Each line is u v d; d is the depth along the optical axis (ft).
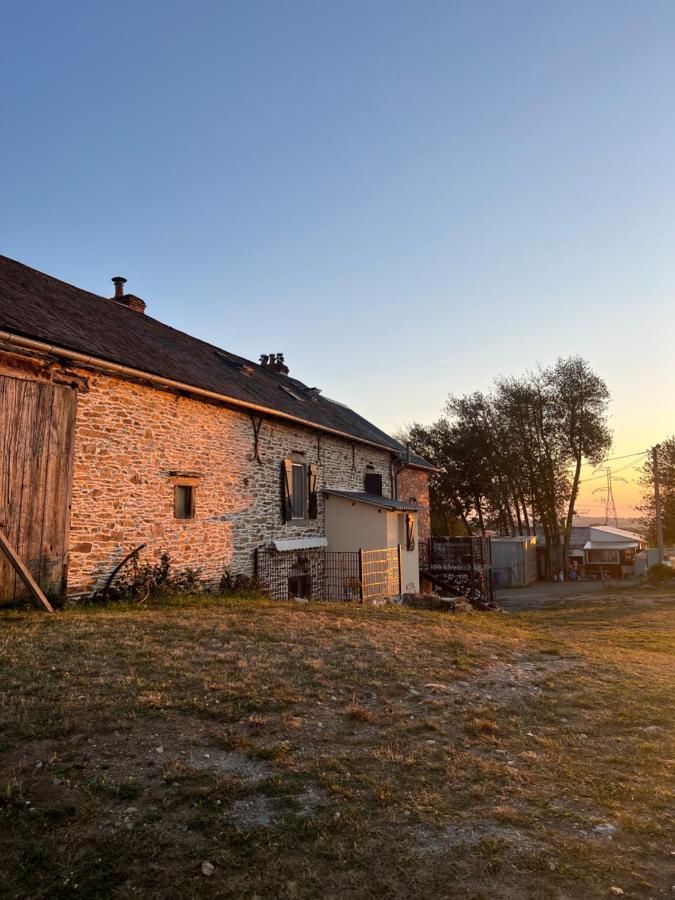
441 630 28.58
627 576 112.47
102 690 14.96
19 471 25.40
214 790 10.55
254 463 41.34
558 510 121.90
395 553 51.44
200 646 20.25
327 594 49.78
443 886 8.32
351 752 12.81
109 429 29.81
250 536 40.32
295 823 9.74
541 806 10.87
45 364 26.76
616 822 10.37
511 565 107.96
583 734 15.21
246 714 14.38
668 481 135.95
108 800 10.06
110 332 34.76
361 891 8.14
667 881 8.63
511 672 21.33
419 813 10.28
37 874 8.13
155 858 8.63
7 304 27.40
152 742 12.39
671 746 14.53
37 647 18.33
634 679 21.56
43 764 11.05
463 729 14.85
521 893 8.21
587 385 110.22
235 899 7.86
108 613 25.02
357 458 58.75
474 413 123.34
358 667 19.44
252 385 46.88
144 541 31.37
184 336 51.42
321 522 50.44
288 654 20.26
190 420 35.35
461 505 128.98
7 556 24.57
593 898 8.14
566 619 47.52
